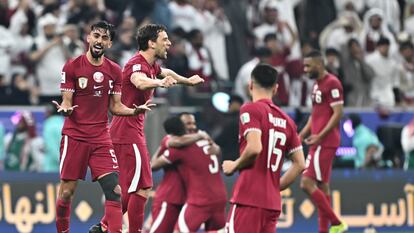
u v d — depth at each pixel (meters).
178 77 40.31
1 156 57.34
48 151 57.03
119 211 38.19
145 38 39.75
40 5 67.31
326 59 67.50
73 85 37.78
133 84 39.12
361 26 72.81
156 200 51.28
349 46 68.31
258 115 35.31
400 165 62.78
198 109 60.53
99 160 38.22
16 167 57.34
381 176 60.38
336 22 72.50
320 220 49.69
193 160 50.38
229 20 71.88
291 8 73.75
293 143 36.09
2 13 63.44
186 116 51.50
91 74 37.78
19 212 55.75
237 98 59.69
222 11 71.12
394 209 60.38
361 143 61.81
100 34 37.47
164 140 50.88
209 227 51.19
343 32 71.12
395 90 69.56
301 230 58.56
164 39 39.81
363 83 68.31
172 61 63.94
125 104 39.81
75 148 38.09
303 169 36.09
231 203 35.88
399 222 60.44
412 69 71.06
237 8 72.44
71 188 38.59
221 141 59.25
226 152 59.19
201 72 65.81
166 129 50.66
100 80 37.91
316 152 49.66
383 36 70.69
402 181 60.59
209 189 50.50
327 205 49.44
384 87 69.00
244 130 35.22
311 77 49.78
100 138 38.28
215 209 50.66
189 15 69.50
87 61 37.91
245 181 35.56
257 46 69.81
